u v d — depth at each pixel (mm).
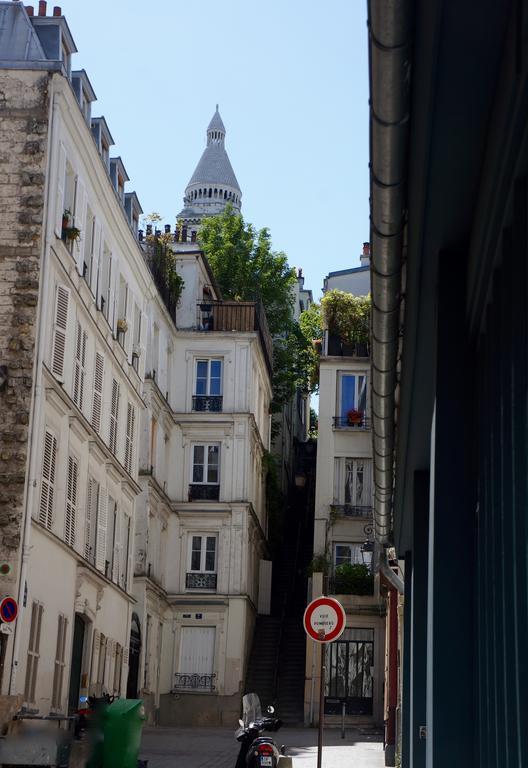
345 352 53656
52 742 18141
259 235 70750
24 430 26172
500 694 9352
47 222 27234
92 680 32500
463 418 10969
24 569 25469
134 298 38375
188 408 51469
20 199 27219
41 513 27125
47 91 27656
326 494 51844
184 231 56875
